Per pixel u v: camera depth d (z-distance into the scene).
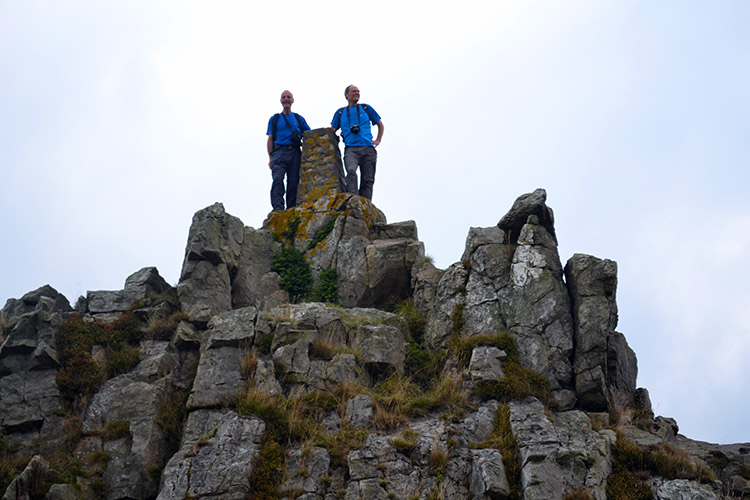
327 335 18.58
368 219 22.52
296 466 15.92
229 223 21.62
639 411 17.98
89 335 19.11
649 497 15.68
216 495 15.48
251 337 18.39
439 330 19.06
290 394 17.25
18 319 19.20
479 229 20.06
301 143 24.58
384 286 20.97
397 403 17.23
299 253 22.11
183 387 18.38
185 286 20.05
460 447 16.14
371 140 24.19
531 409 16.84
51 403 17.88
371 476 15.68
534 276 18.73
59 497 15.81
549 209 19.78
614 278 18.52
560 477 15.54
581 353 17.88
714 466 16.77
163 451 17.22
